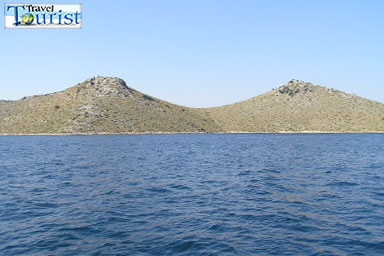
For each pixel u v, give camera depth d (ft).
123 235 52.54
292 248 47.19
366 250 46.24
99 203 74.33
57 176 117.08
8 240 50.49
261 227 56.70
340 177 113.91
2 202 75.46
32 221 60.39
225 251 46.03
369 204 72.33
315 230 55.01
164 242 49.47
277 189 91.40
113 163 161.79
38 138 475.31
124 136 536.01
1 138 485.15
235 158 192.65
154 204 73.46
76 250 46.37
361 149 259.39
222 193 86.07
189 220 60.90
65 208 69.87
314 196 81.61
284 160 178.09
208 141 410.52
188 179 111.14
